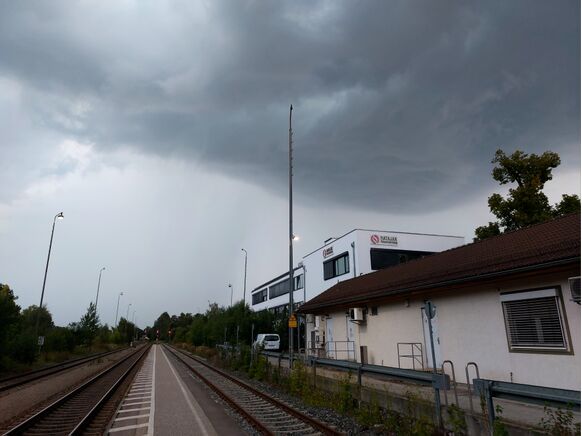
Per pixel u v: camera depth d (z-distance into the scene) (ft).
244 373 76.69
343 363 40.45
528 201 79.92
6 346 84.43
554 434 20.16
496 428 20.62
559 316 34.22
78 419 35.86
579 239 33.32
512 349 38.29
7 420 35.94
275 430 29.89
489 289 41.50
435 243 122.01
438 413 26.61
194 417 34.83
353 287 76.95
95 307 185.37
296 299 154.51
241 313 142.51
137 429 31.04
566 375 33.14
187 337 264.11
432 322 49.44
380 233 115.85
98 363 113.60
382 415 32.01
